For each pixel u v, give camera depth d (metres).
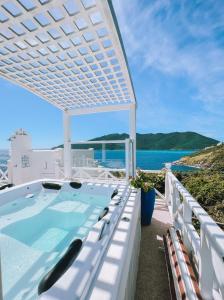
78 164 5.12
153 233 2.86
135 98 4.36
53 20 2.15
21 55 2.87
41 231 2.64
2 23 2.18
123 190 2.88
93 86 3.88
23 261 1.96
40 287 1.02
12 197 3.22
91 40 2.51
